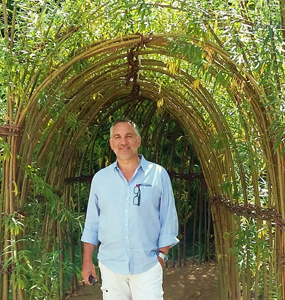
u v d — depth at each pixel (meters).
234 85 2.14
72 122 2.68
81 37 2.14
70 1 2.07
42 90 2.02
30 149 2.12
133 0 1.99
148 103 4.04
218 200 2.96
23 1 2.05
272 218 2.28
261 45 1.98
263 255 2.32
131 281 2.01
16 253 1.99
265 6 2.00
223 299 3.00
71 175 3.72
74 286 3.73
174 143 4.22
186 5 1.99
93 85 2.80
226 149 2.69
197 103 3.07
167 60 2.60
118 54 2.41
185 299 3.51
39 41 2.06
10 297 2.35
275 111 2.00
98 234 2.10
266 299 2.38
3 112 2.15
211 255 4.58
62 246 3.38
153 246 1.99
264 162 2.30
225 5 2.07
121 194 1.97
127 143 2.00
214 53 2.19
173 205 2.04
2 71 1.97
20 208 2.06
